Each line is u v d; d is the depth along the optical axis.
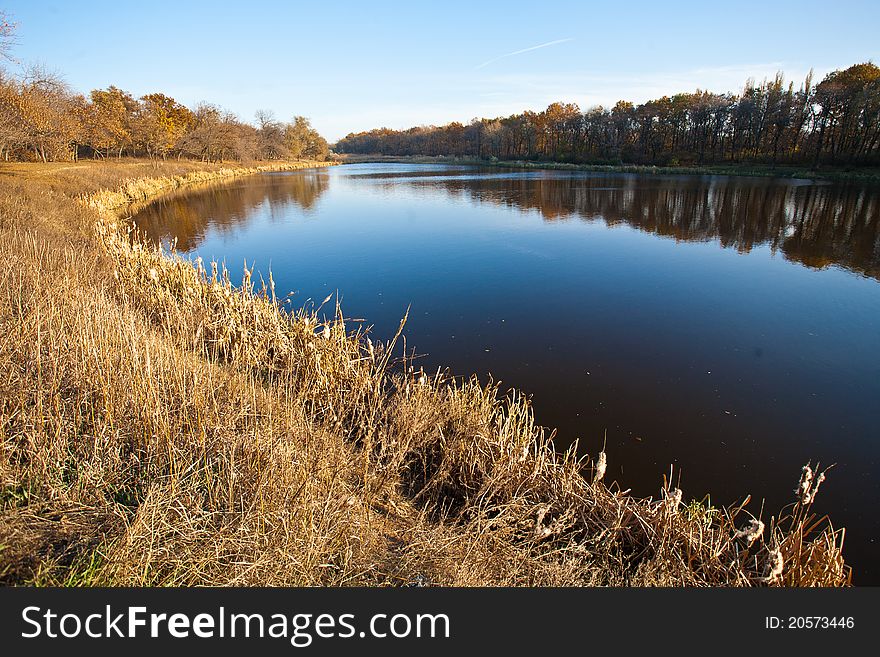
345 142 192.00
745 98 64.88
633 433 7.54
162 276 10.56
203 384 5.96
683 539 4.58
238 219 29.78
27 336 6.08
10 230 11.80
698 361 9.98
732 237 22.12
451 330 11.75
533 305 13.57
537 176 58.34
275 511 4.20
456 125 121.44
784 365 9.77
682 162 69.44
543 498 5.27
